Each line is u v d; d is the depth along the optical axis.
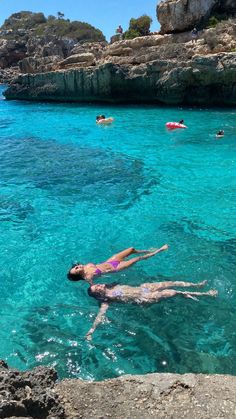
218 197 10.73
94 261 7.83
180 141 17.41
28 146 17.92
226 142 16.83
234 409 3.70
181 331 5.57
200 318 5.81
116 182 12.28
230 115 24.12
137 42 33.88
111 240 8.60
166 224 9.21
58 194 11.45
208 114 24.89
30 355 5.31
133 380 4.12
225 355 5.09
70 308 6.34
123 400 3.85
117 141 18.08
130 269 7.15
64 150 16.86
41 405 3.53
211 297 6.25
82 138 19.22
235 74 26.55
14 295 6.80
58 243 8.58
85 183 12.32
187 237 8.52
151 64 29.97
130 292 6.26
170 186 11.72
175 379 4.12
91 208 10.33
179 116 24.53
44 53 64.00
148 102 31.95
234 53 26.48
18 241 8.73
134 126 21.66
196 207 10.12
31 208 10.52
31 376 3.93
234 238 8.44
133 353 5.22
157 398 3.87
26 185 12.34
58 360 5.19
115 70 31.52
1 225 9.55
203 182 11.95
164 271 7.13
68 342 5.53
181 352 5.19
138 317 5.87
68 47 72.19
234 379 4.13
